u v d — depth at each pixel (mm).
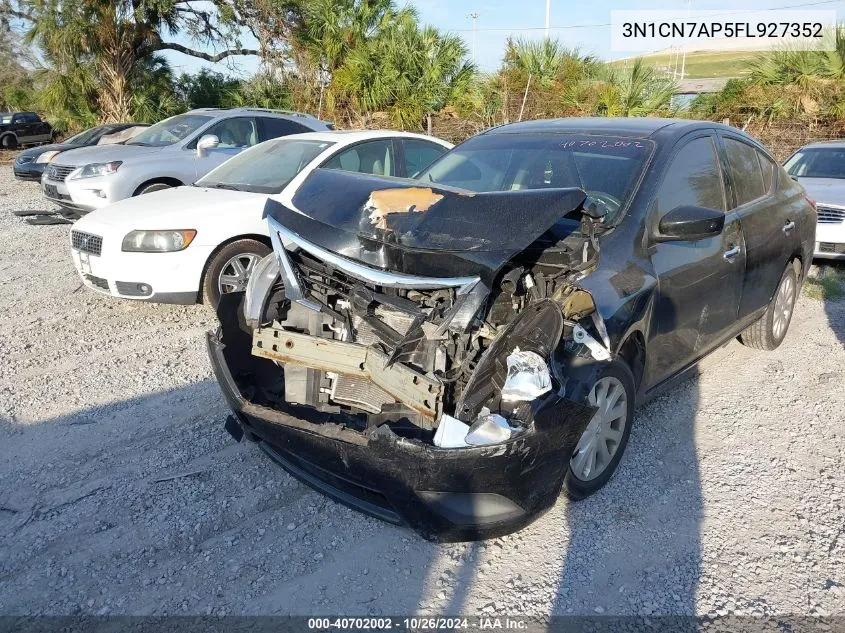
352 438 3035
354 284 3350
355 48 18469
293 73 22812
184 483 3812
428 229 3064
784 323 5828
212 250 6168
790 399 4898
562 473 3158
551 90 17453
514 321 3041
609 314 3348
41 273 8234
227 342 3764
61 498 3680
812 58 16562
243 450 4156
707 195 4445
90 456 4102
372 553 3270
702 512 3588
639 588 3049
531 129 4883
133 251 6012
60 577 3104
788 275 5684
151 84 25219
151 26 24016
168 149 9984
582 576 3115
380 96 17531
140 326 6355
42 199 14906
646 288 3615
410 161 7539
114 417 4594
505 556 3242
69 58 23453
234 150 10203
